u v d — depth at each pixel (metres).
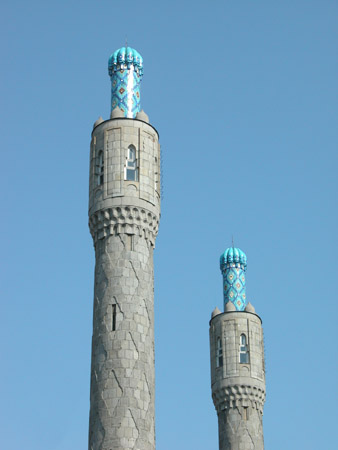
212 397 65.38
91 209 46.06
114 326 42.81
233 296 68.75
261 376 64.81
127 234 45.06
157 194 46.84
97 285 44.56
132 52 50.72
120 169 45.81
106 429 40.47
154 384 42.94
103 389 41.47
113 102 49.66
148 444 40.66
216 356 66.06
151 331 43.69
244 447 62.03
